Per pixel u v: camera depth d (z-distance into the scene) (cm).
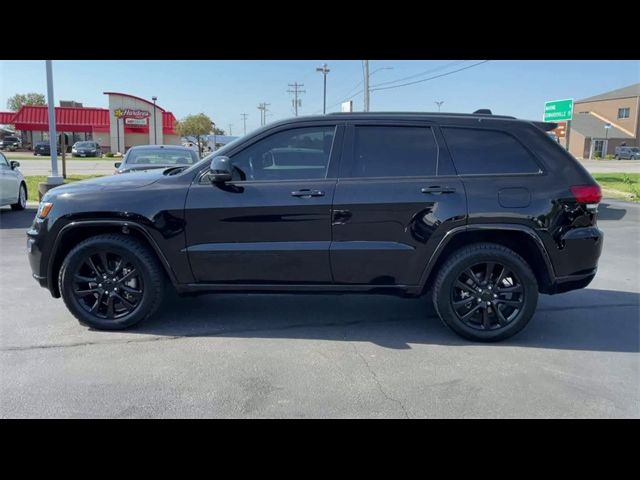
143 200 424
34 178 1983
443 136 430
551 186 418
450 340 436
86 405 317
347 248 421
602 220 1163
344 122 434
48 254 438
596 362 394
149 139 5619
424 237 418
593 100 7738
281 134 432
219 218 421
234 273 431
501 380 359
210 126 6284
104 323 441
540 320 493
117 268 437
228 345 417
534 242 417
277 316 492
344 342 428
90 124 5441
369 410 316
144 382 348
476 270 430
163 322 470
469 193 416
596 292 589
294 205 418
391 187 418
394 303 540
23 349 402
